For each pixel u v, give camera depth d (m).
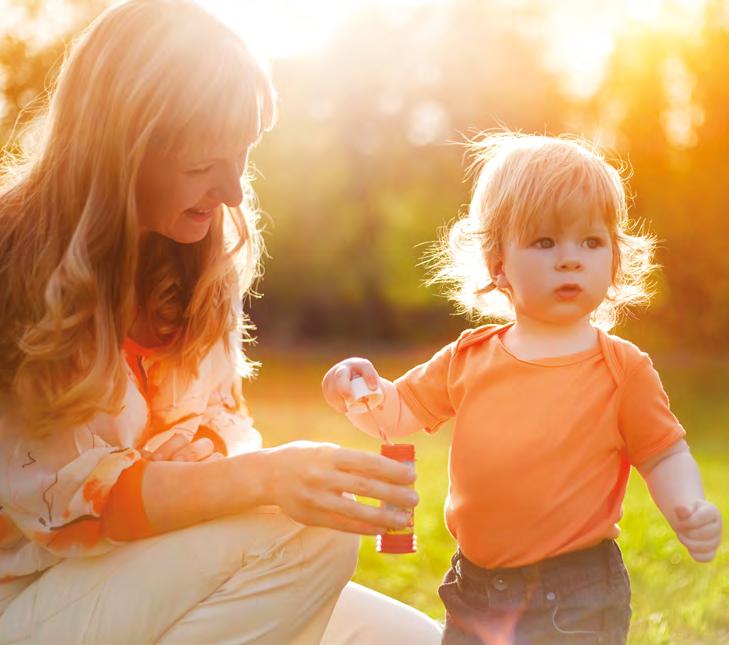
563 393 2.30
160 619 2.13
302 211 23.27
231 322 2.66
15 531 2.29
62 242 2.20
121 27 2.21
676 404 12.34
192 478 2.13
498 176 2.45
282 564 2.15
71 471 2.15
